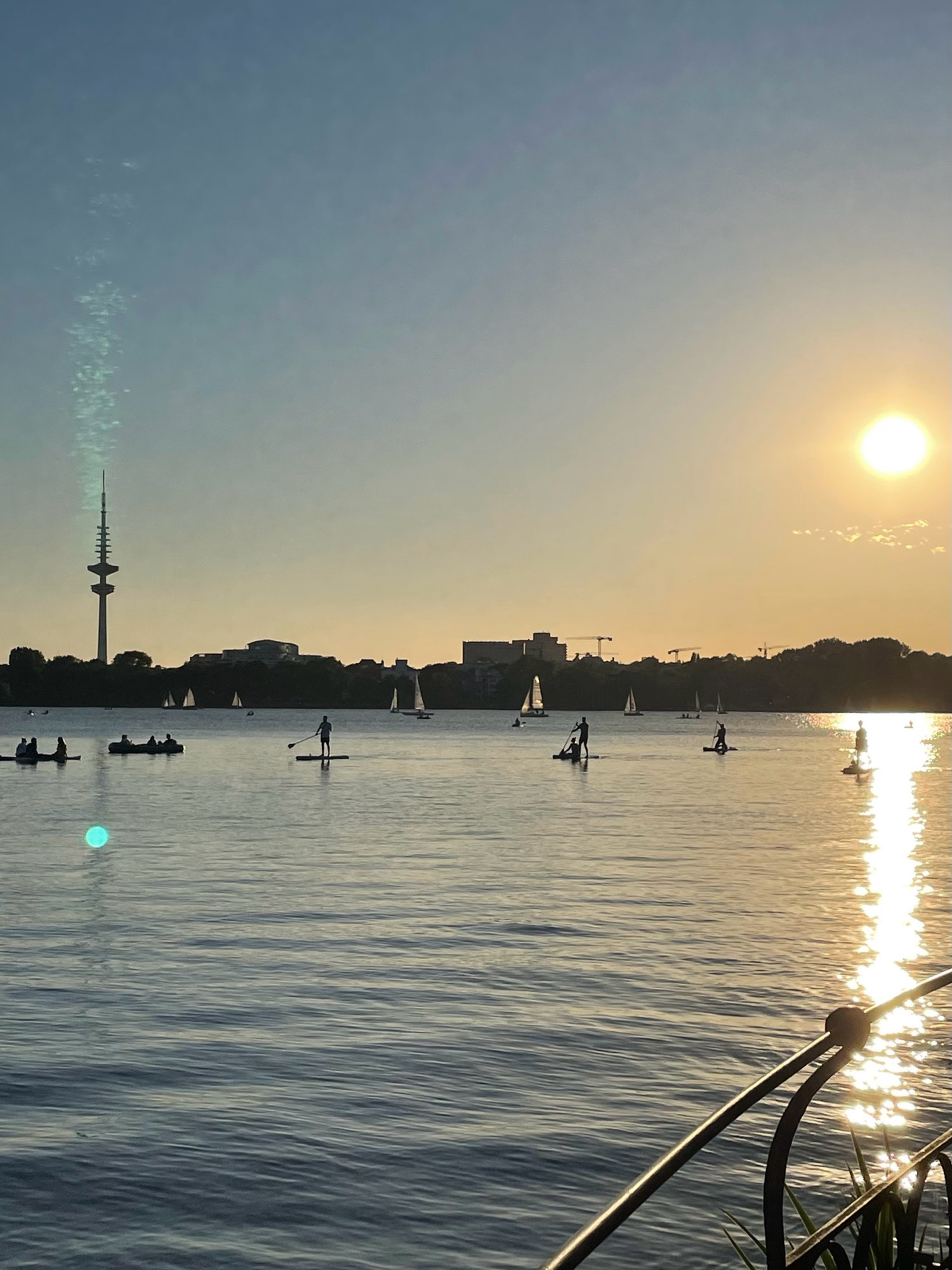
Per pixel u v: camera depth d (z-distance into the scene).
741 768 96.75
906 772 94.69
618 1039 15.94
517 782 74.44
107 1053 15.29
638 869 32.19
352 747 137.75
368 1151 12.26
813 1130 12.87
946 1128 12.91
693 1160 12.04
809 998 18.11
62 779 77.12
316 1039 15.89
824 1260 5.89
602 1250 10.26
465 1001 17.84
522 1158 12.13
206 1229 10.63
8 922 23.97
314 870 31.84
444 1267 10.03
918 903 26.58
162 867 32.38
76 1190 11.37
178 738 169.38
